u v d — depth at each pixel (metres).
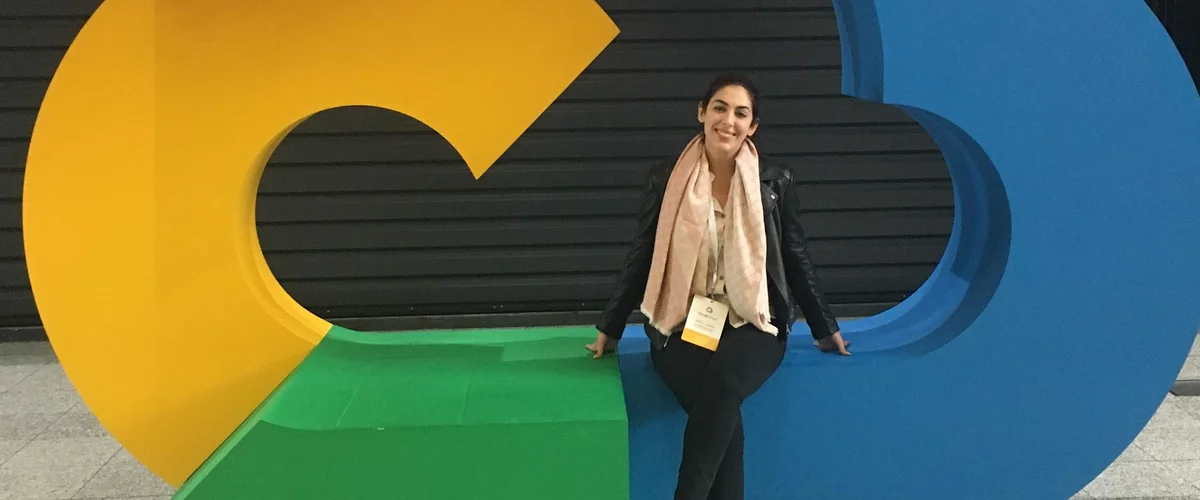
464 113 1.80
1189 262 1.90
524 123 1.81
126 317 1.88
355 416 1.63
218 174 1.82
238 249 1.89
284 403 1.68
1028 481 2.03
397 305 3.98
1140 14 1.76
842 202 3.89
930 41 1.72
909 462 1.99
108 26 1.73
